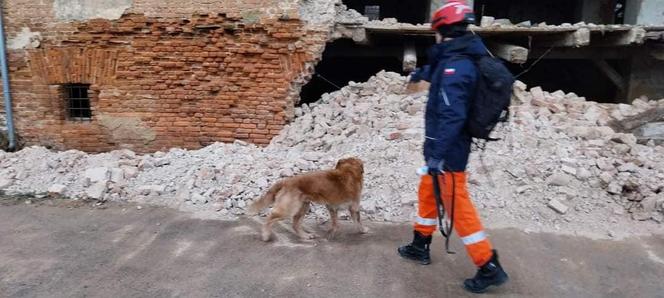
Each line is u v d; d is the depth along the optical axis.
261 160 6.59
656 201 5.43
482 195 5.67
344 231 5.23
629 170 5.96
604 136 6.70
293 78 7.99
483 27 8.22
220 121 8.23
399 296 4.00
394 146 6.51
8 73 8.41
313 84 12.09
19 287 4.10
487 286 3.99
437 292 4.06
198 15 7.84
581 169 5.91
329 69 12.79
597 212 5.48
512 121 6.85
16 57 8.34
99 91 8.30
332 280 4.23
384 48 9.80
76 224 5.37
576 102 7.60
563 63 12.84
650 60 9.95
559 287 4.15
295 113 8.17
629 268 4.48
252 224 5.39
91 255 4.67
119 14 7.95
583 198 5.64
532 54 10.01
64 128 8.55
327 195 4.81
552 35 8.74
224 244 4.91
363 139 6.95
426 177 4.15
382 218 5.50
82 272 4.36
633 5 10.57
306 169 6.21
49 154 6.96
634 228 5.25
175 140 8.40
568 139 6.61
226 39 7.90
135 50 8.07
